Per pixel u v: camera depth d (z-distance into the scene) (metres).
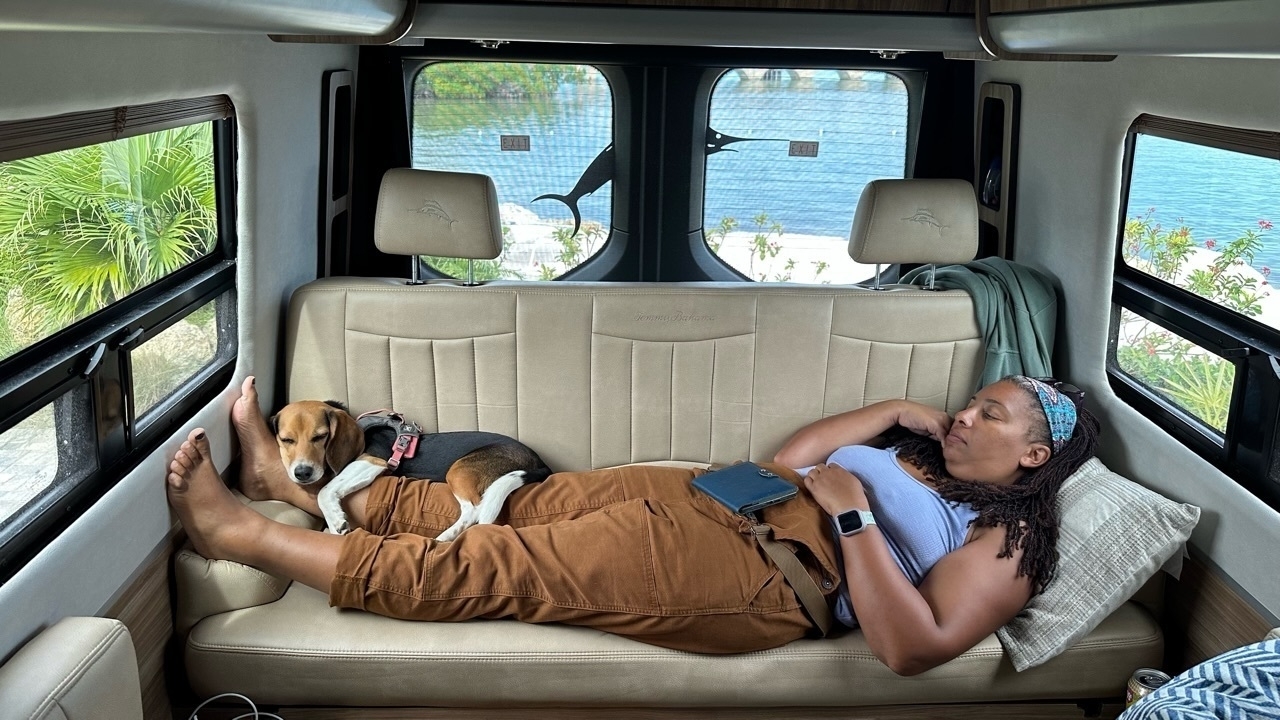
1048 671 2.06
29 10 0.77
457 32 2.00
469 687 1.99
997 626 1.98
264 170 2.38
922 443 2.37
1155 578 2.17
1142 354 2.46
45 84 1.46
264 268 2.45
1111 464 2.53
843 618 2.06
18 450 1.61
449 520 2.24
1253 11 1.00
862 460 2.30
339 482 2.26
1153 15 1.21
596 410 2.57
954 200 2.51
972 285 2.61
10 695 1.40
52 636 1.55
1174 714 1.54
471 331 2.52
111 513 1.80
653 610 1.97
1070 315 2.64
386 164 3.09
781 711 2.11
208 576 2.03
